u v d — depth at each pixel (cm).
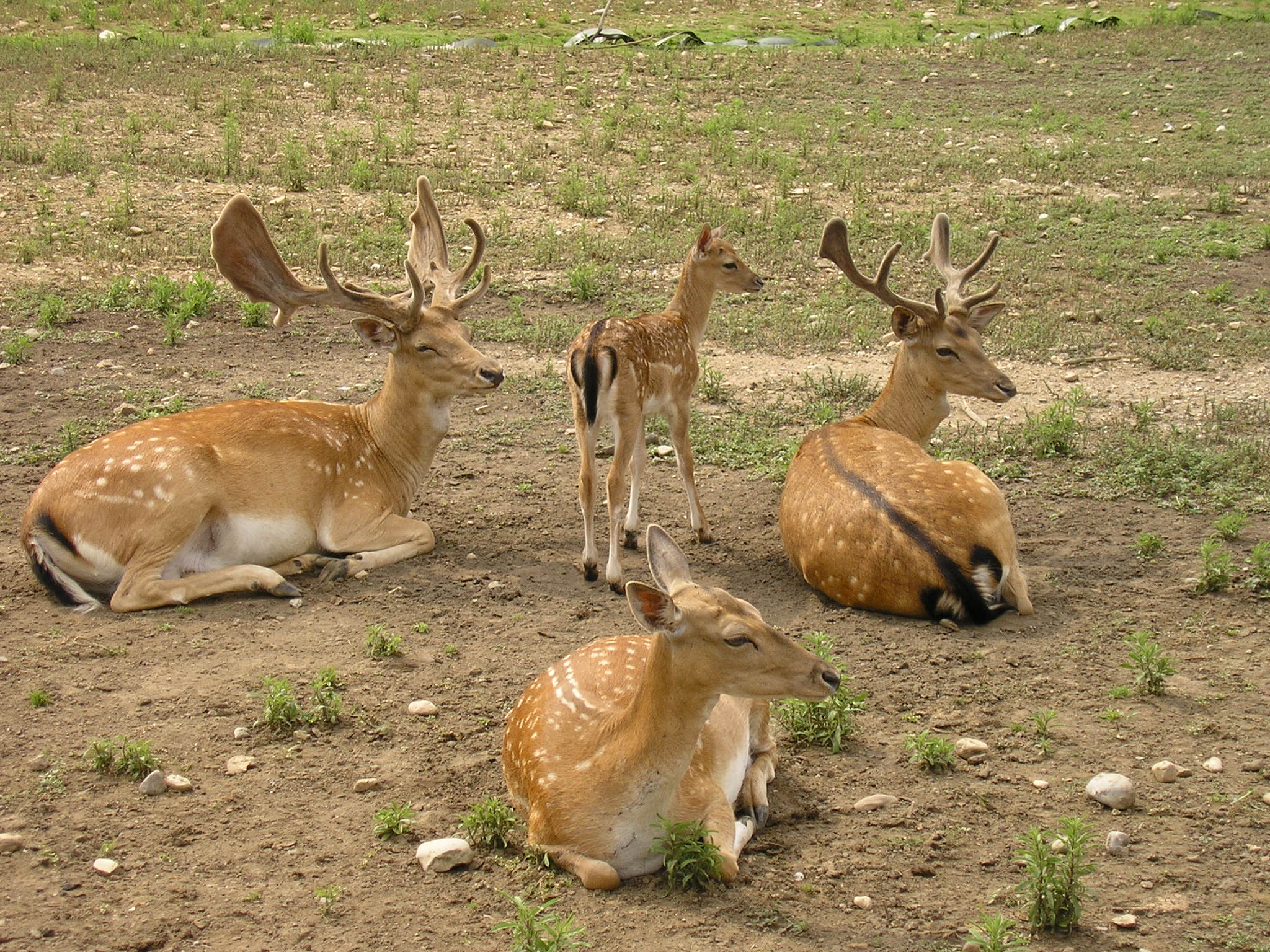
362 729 652
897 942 489
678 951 478
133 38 2738
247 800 586
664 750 505
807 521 834
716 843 525
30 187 1742
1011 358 1330
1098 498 984
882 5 3469
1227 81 2564
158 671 706
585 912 504
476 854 545
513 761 564
